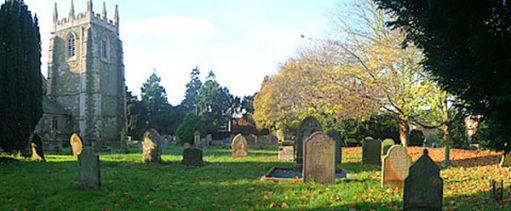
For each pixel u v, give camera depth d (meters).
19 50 16.59
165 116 64.19
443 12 6.12
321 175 10.21
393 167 9.34
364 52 17.66
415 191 6.80
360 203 7.48
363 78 17.58
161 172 13.26
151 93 65.00
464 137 23.75
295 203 7.66
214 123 64.06
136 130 62.53
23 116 16.70
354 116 19.81
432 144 26.70
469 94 6.86
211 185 10.22
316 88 21.06
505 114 6.04
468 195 8.35
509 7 5.93
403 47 8.34
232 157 20.98
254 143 39.91
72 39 51.06
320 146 10.22
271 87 38.41
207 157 21.27
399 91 16.83
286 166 15.54
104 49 52.50
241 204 7.67
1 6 16.56
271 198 8.17
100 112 50.09
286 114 34.53
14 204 7.59
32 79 17.25
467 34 6.24
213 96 66.62
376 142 16.25
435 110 15.33
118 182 10.44
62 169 13.50
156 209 7.25
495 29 6.07
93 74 49.94
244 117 69.81
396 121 22.58
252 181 10.86
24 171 12.80
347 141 28.52
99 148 30.23
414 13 7.14
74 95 49.94
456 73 6.85
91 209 7.23
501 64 5.89
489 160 15.66
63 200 7.95
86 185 9.26
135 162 16.73
